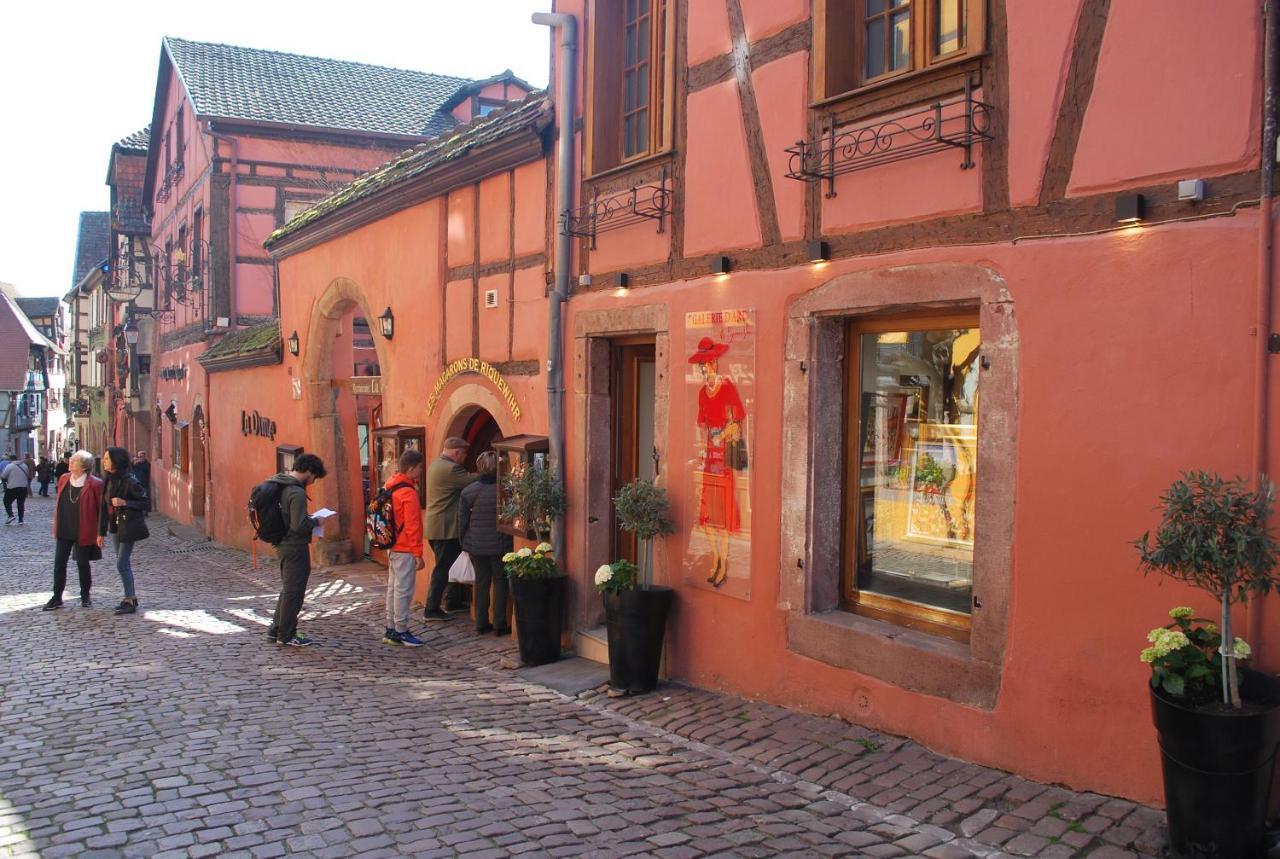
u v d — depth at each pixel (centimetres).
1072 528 441
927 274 504
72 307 4972
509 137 858
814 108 568
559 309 805
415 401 1098
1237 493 354
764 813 454
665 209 692
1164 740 365
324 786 490
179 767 520
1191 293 400
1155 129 412
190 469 2330
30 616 1039
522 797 477
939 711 502
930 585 543
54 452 6072
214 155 2016
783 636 600
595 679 714
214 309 2027
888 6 555
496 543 887
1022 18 461
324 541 1462
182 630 953
